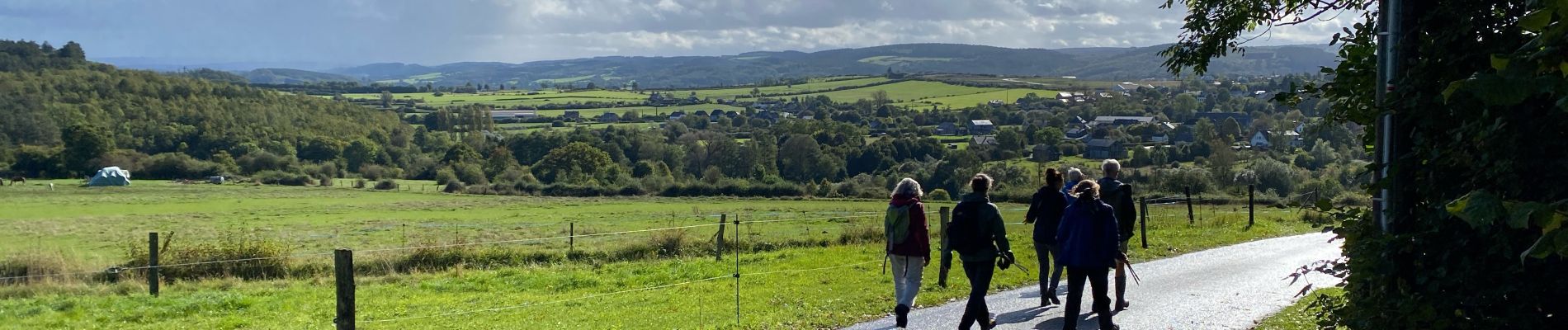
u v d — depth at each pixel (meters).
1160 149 90.06
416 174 124.31
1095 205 8.89
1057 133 113.19
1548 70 4.18
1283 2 9.45
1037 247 11.10
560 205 73.81
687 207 66.12
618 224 48.62
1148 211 32.50
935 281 13.31
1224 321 10.23
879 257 18.78
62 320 13.46
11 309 14.54
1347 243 6.80
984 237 9.04
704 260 20.39
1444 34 6.11
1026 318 10.58
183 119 144.12
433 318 12.39
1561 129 5.19
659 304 12.75
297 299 15.38
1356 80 7.03
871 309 11.36
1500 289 5.55
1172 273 14.52
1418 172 6.23
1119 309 10.92
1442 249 5.95
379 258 21.06
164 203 81.62
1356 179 6.77
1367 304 6.36
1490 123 5.49
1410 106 6.10
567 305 13.30
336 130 155.62
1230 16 9.73
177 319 13.42
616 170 108.50
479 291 16.22
